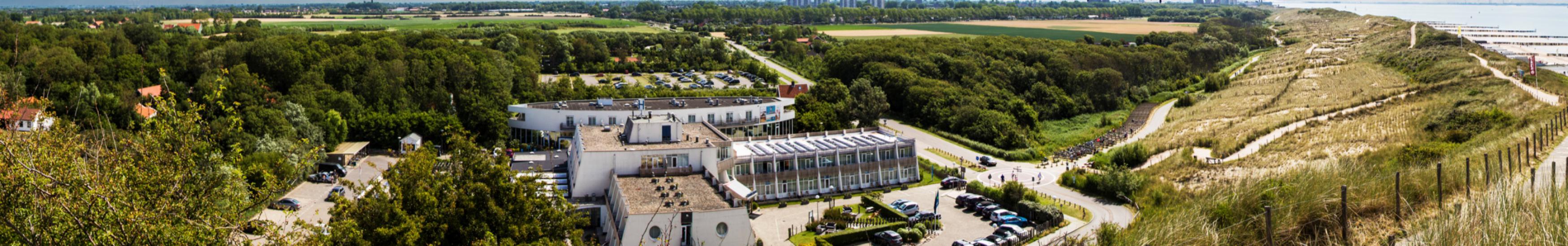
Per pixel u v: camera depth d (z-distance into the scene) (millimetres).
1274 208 55188
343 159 158750
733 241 95625
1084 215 124312
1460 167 69938
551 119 176000
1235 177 123375
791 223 122562
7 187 42188
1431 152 122062
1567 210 41938
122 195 44406
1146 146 184375
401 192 78750
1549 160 92375
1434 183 62812
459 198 79062
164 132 50594
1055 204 132875
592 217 112938
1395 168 76688
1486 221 43281
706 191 107062
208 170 52812
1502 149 101812
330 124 169500
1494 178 63562
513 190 81375
